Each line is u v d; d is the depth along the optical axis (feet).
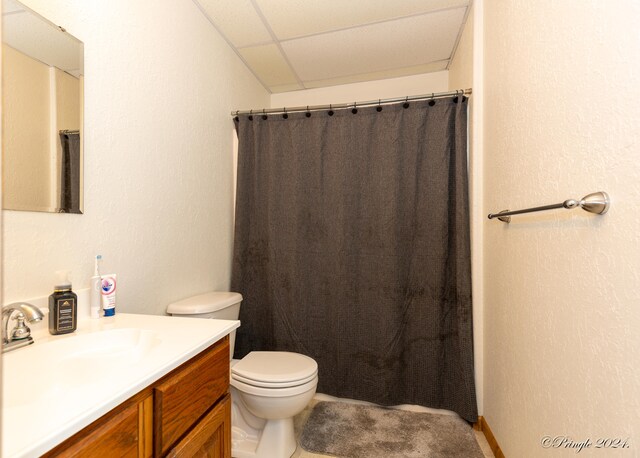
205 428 2.73
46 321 2.84
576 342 2.68
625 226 2.16
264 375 4.36
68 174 3.15
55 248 3.04
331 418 5.52
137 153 4.05
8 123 2.67
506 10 4.20
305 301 6.27
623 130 2.19
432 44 6.38
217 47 5.96
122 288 3.84
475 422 5.18
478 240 5.33
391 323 5.82
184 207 5.03
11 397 2.12
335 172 6.17
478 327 5.31
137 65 4.04
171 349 2.53
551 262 3.08
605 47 2.36
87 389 1.88
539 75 3.32
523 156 3.69
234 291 6.44
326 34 6.05
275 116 6.49
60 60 3.07
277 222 6.40
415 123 5.82
